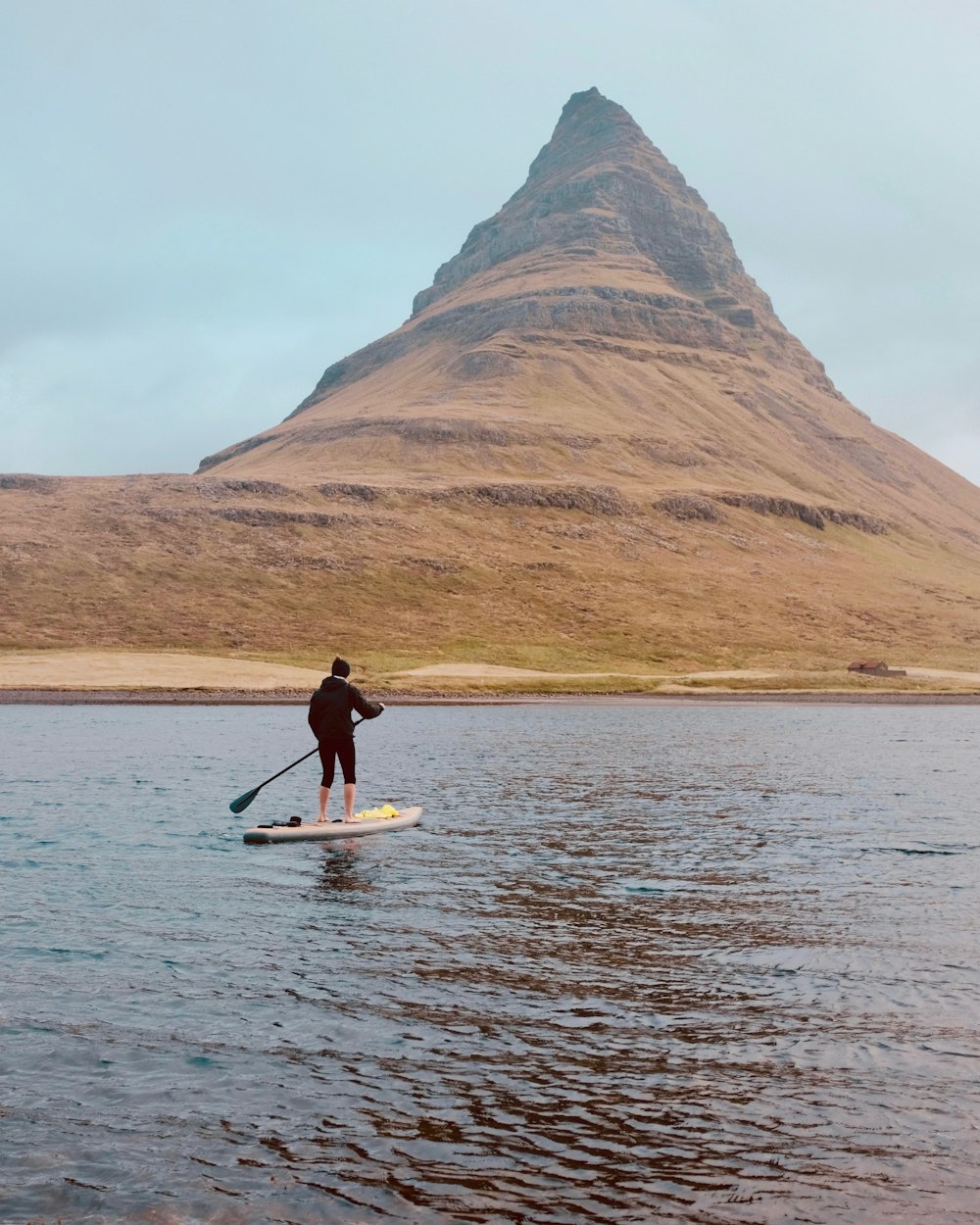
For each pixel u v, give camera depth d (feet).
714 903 47.65
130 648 463.42
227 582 567.59
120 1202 21.68
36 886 48.78
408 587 594.24
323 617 535.60
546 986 35.04
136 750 131.13
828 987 35.17
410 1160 23.38
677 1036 30.58
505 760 122.42
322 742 69.21
